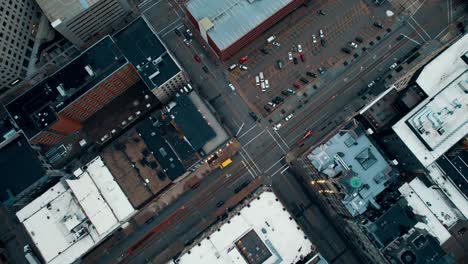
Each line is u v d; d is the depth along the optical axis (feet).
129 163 609.42
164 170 603.67
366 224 529.86
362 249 611.06
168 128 614.34
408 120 545.44
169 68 613.93
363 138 565.53
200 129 608.19
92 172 600.39
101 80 612.29
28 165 609.83
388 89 585.63
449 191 561.02
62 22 615.16
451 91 551.59
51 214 590.55
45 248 582.76
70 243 583.17
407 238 518.78
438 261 508.94
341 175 545.85
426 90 554.87
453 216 567.59
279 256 552.41
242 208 568.82
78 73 616.39
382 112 581.53
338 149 564.30
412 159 556.92
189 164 602.03
